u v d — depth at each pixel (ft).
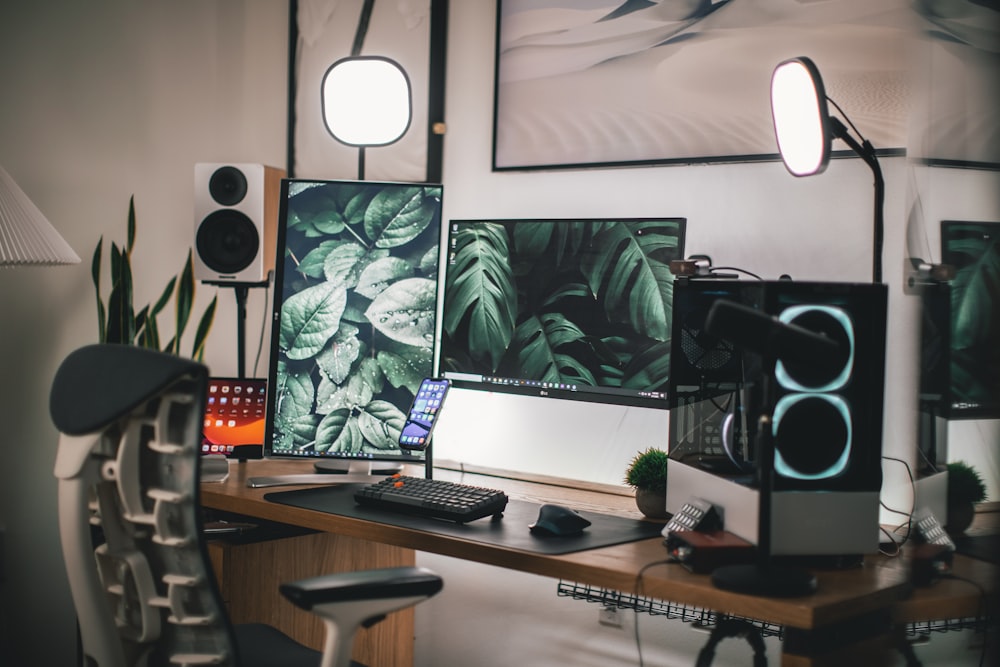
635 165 7.82
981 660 5.17
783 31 7.09
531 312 7.37
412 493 6.47
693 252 7.59
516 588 8.36
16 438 8.64
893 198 6.74
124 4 9.18
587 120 8.09
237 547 7.36
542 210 8.44
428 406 7.45
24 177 8.59
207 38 9.78
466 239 7.73
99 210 9.09
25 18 8.55
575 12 8.11
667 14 7.62
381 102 8.25
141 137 9.36
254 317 10.11
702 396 5.74
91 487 4.95
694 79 7.50
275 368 7.97
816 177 7.01
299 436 7.91
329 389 7.93
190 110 9.69
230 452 7.93
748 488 5.14
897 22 6.63
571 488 7.99
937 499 5.18
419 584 4.71
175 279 9.05
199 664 4.81
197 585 4.66
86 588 4.66
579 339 7.13
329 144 9.79
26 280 8.64
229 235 8.59
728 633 6.70
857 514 5.16
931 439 5.25
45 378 8.80
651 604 6.86
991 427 4.91
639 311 6.86
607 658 7.79
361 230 8.00
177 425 4.60
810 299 5.22
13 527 8.65
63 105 8.81
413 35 9.17
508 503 6.93
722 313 4.79
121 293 8.57
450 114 9.05
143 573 4.82
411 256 7.93
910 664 5.22
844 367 5.19
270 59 10.07
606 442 8.02
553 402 8.32
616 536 5.90
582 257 7.14
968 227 5.05
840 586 4.88
